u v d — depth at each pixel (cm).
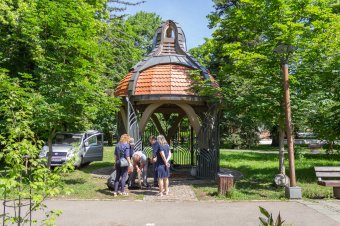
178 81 1423
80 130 1659
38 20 1292
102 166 1892
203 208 868
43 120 1185
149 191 1127
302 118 1213
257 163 1972
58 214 461
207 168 1392
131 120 1344
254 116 1251
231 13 1262
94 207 880
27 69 1706
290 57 1195
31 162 447
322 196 1023
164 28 1600
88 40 1346
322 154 2478
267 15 1161
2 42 1642
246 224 713
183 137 2600
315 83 1223
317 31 1129
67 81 1253
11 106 524
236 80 1283
